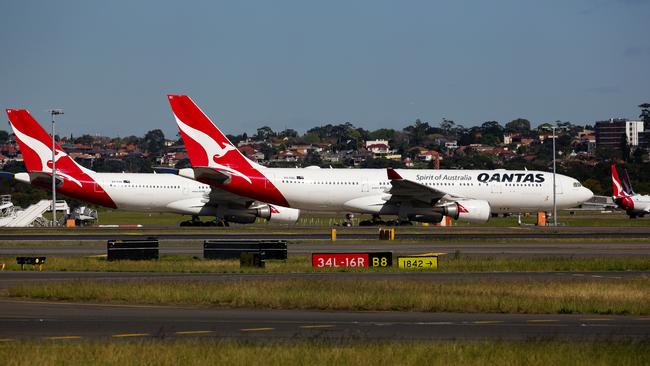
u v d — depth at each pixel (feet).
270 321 133.59
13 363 97.96
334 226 399.85
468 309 147.54
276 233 342.64
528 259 237.25
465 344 111.34
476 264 223.51
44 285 171.53
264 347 107.76
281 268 217.36
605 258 241.55
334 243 292.20
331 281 182.39
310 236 323.37
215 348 106.93
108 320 133.18
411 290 166.09
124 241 234.99
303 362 100.22
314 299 152.66
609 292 166.91
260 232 350.64
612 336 121.29
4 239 311.88
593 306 147.84
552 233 355.56
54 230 370.53
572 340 116.98
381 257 222.69
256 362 99.96
